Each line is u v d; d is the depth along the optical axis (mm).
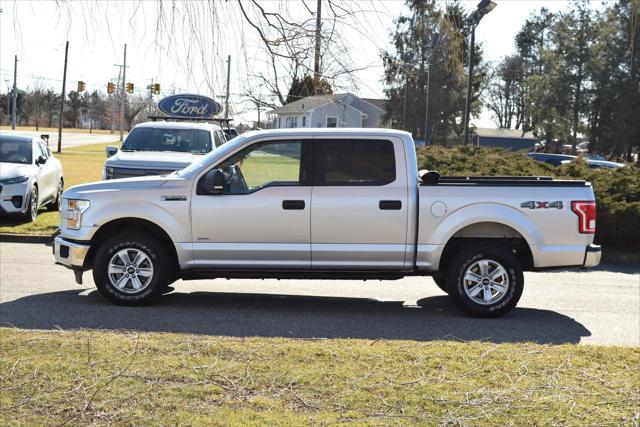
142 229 8578
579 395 4812
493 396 4738
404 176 8258
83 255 8414
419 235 8234
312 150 8281
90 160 40750
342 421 4254
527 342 6461
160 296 9000
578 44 57531
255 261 8312
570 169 17016
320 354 5625
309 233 8234
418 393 4762
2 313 7793
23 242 13672
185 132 14484
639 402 4680
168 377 4941
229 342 5961
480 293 8289
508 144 79312
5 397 4516
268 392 4738
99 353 5465
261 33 5141
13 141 16234
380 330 7527
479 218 8203
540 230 8250
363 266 8289
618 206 13852
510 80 81688
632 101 53031
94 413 4301
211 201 8250
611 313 8797
